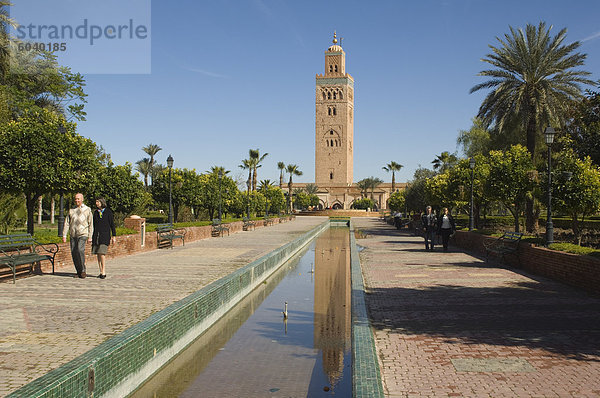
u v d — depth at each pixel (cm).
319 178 11906
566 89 2619
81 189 1781
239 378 668
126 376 574
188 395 607
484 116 2895
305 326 970
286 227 4272
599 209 1842
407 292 1051
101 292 943
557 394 476
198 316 852
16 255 1053
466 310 866
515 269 1422
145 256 1639
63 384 441
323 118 11931
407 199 4922
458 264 1550
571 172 1803
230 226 3161
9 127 1647
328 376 680
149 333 641
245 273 1229
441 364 570
